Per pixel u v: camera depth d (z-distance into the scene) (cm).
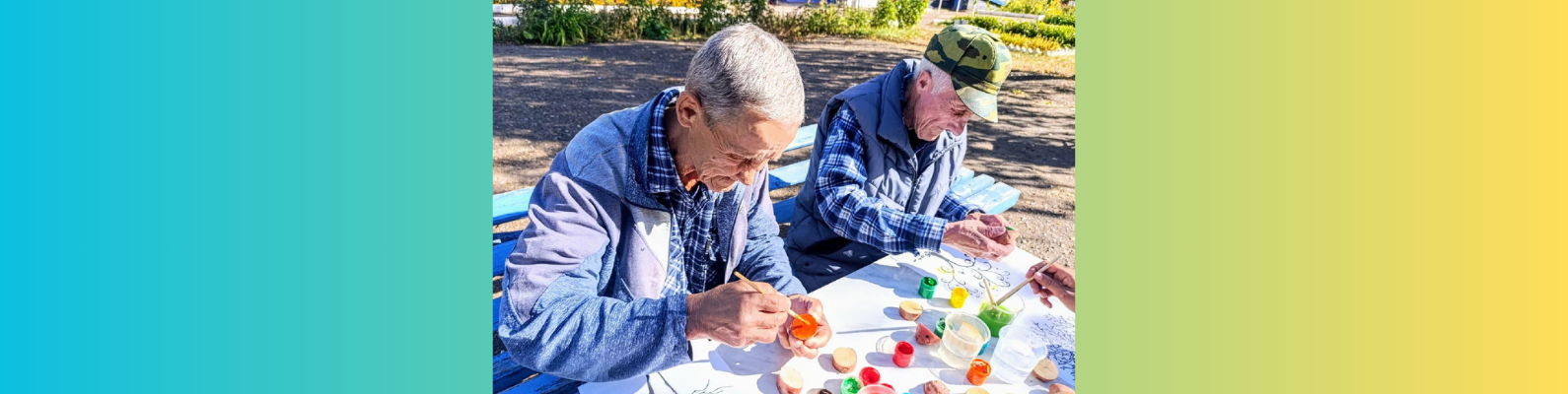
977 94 177
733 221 159
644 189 141
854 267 208
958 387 146
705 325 131
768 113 125
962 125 187
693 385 138
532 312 129
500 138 261
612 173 138
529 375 168
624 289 147
